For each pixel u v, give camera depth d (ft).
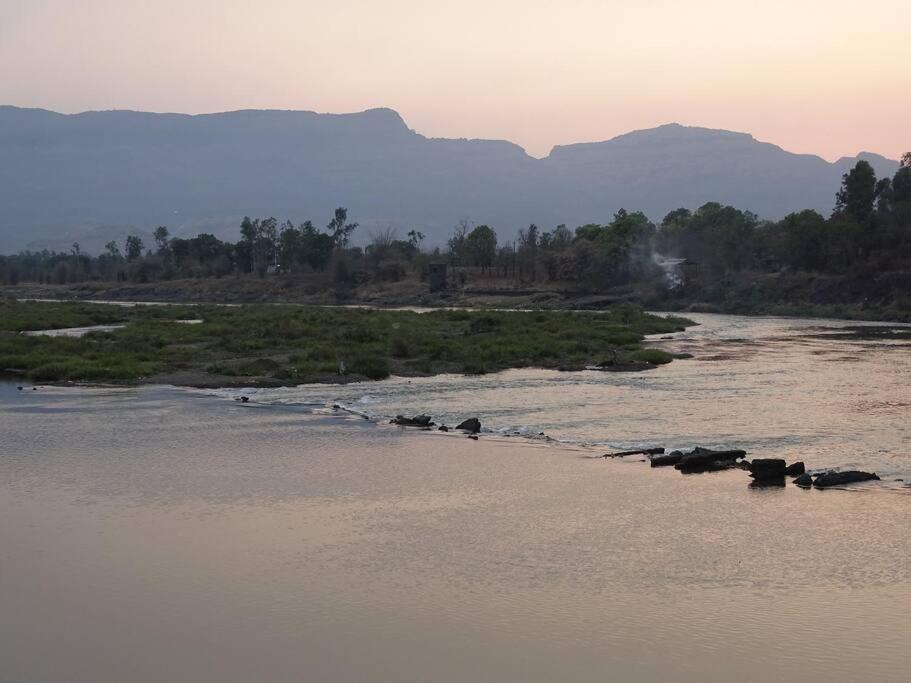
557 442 101.30
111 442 101.14
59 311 356.59
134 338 218.18
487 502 76.59
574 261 531.50
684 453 94.12
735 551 64.03
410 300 540.11
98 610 54.03
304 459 92.68
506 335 230.68
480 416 119.44
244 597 55.88
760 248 509.76
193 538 66.74
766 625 51.83
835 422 113.50
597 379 159.84
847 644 49.49
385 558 62.64
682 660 47.70
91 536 67.10
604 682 45.37
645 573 59.77
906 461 90.99
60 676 46.26
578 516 72.49
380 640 50.11
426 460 92.32
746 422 113.80
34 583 58.03
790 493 79.30
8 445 99.25
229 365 169.17
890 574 59.47
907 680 45.52
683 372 170.50
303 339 222.48
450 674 46.29
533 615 53.31
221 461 91.61
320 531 68.59
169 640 50.21
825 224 446.60
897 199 490.90
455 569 60.54
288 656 48.34
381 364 167.73
